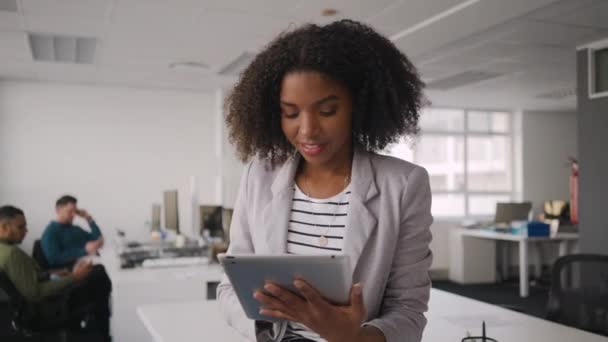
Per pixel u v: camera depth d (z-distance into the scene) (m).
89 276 3.65
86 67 5.29
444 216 7.60
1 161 5.81
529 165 7.90
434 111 7.64
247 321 1.01
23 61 5.04
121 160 6.30
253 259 0.79
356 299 0.80
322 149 0.91
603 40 4.25
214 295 3.39
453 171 7.73
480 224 7.11
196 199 4.53
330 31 0.95
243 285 0.85
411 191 0.97
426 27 3.80
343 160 1.02
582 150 4.45
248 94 1.02
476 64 5.06
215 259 3.55
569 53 4.65
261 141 1.07
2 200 5.81
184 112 6.59
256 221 1.06
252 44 4.41
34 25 3.94
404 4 3.41
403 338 0.89
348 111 0.92
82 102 6.16
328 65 0.86
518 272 7.48
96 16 3.71
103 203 6.20
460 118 7.79
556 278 2.06
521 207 6.73
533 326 1.76
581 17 3.65
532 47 4.45
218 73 5.55
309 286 0.78
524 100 7.03
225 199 6.51
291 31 1.01
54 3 3.47
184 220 6.53
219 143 6.52
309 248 0.99
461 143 7.79
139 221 6.33
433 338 1.62
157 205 5.29
